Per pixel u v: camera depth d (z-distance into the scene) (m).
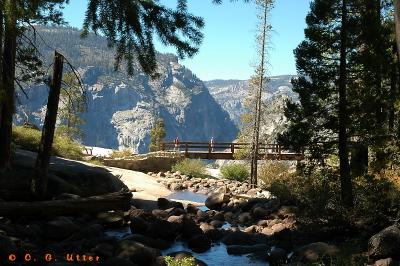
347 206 10.65
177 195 20.77
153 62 8.37
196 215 14.30
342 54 11.26
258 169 28.33
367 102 11.27
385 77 12.20
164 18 7.98
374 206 9.98
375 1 11.95
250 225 13.16
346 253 8.31
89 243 8.83
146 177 24.98
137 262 7.79
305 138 11.68
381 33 11.16
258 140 26.70
